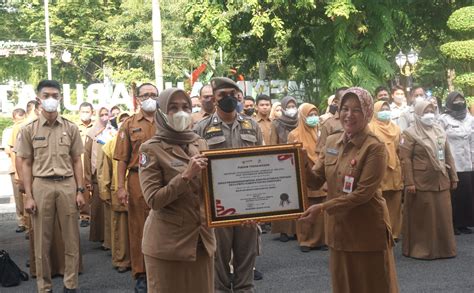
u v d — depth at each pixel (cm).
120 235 759
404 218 794
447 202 774
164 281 398
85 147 922
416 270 721
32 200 623
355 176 413
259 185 409
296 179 414
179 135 404
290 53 1917
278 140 904
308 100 1888
